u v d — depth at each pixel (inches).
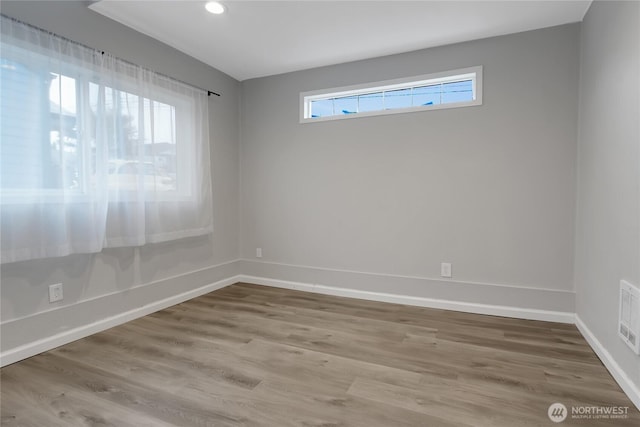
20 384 73.2
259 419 61.5
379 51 128.1
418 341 95.8
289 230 153.5
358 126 137.6
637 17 66.5
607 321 80.7
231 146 157.9
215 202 149.1
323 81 143.6
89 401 67.0
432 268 126.9
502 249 117.0
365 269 138.2
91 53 96.8
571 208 108.3
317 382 74.0
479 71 117.8
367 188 136.8
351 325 108.4
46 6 88.0
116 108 104.3
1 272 81.4
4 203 79.5
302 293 145.9
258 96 158.1
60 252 88.5
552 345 92.7
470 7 98.0
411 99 131.2
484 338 97.7
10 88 79.9
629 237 69.2
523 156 113.3
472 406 65.3
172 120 123.8
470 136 119.9
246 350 90.0
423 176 127.2
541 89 110.6
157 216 117.5
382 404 66.0
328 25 109.0
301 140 149.1
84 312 99.0
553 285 111.2
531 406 65.3
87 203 95.0
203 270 143.1
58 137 88.4
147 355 87.0
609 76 80.9
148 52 116.0
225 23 107.9
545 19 104.7
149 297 119.1
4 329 81.7
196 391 70.6
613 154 78.1
